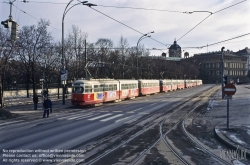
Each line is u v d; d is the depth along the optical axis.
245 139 13.07
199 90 77.00
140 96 53.22
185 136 14.64
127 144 12.52
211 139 13.90
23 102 38.28
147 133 15.46
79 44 53.62
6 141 13.22
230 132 14.93
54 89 60.22
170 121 20.41
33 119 21.84
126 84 43.22
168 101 39.88
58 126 18.05
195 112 26.16
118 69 62.25
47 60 44.53
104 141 13.17
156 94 60.66
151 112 26.30
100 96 34.75
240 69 148.12
